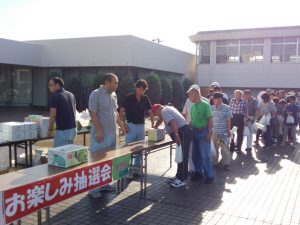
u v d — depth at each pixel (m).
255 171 7.56
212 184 6.48
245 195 5.86
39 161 6.34
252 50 29.17
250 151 9.98
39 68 27.19
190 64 32.84
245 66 29.31
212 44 30.23
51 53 26.14
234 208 5.25
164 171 7.39
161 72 28.62
